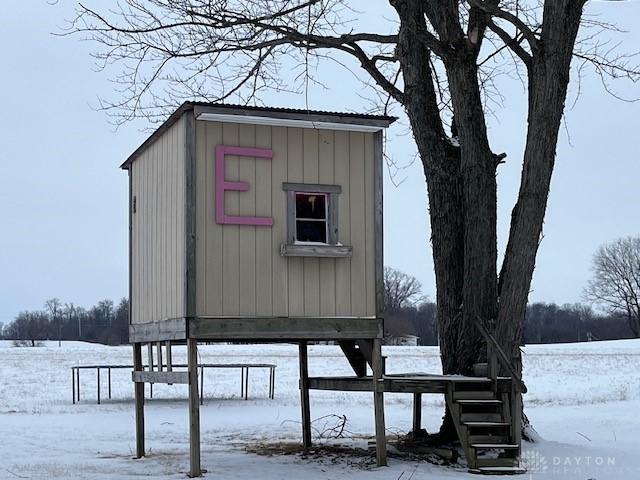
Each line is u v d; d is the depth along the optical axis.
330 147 13.68
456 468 12.95
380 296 13.63
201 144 13.02
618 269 114.38
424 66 15.94
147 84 16.45
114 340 127.56
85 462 13.94
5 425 20.11
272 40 15.85
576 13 14.44
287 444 16.38
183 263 12.88
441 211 15.48
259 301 13.05
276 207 13.30
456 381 13.10
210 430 19.14
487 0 14.75
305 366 15.78
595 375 41.09
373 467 13.09
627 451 14.45
